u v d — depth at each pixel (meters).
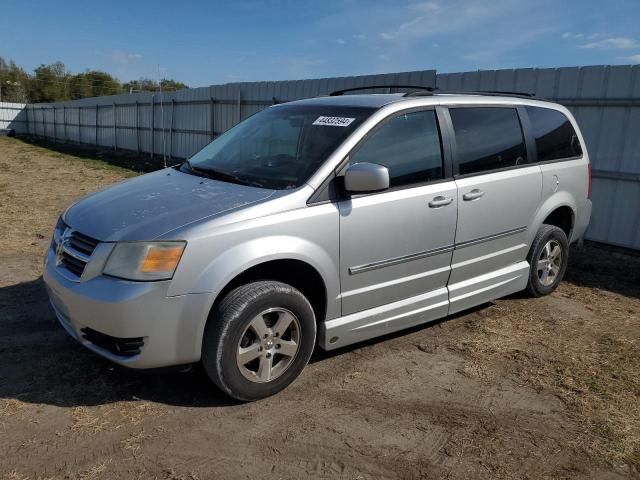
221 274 3.04
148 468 2.72
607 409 3.42
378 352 4.13
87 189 12.81
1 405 3.21
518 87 8.61
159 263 2.95
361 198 3.61
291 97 13.89
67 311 3.22
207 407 3.29
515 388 3.67
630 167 7.53
